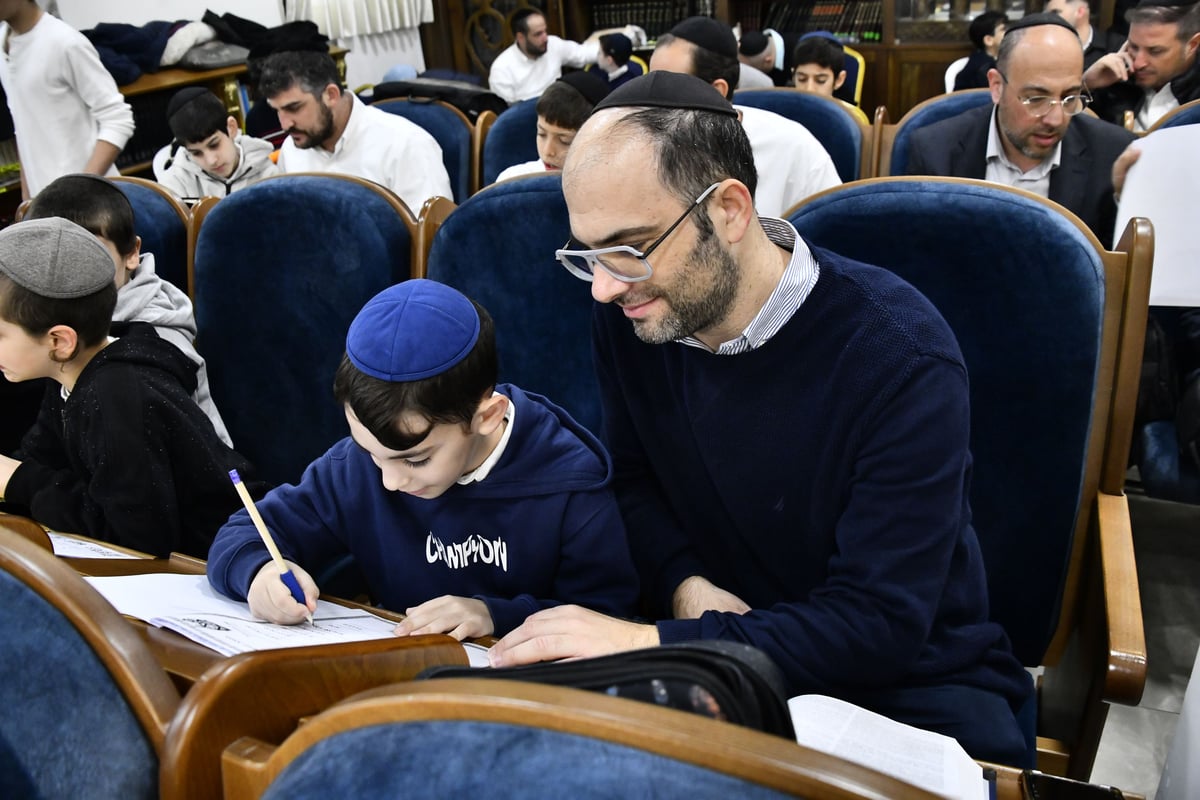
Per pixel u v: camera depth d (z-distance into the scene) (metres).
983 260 1.20
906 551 0.96
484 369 0.99
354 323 0.99
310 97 2.82
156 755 0.64
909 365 0.95
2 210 4.02
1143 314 1.18
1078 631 1.29
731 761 0.42
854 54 5.12
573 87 2.55
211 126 3.02
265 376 1.77
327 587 1.53
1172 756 0.96
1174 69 2.76
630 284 0.93
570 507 1.13
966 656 1.08
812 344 0.99
